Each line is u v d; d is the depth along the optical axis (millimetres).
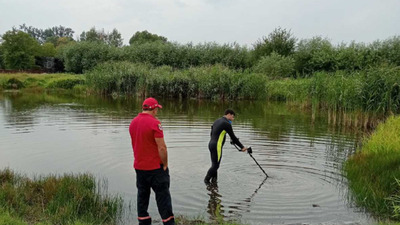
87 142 11719
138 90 31750
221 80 29703
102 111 20000
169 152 10641
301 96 23062
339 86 16719
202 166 9352
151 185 5520
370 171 8336
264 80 29688
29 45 56625
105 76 32438
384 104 15039
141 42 61688
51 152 10414
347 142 12422
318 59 42188
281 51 44719
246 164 9609
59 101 25578
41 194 6754
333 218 6422
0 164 9172
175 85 31203
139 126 5418
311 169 9242
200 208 6789
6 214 5559
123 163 9422
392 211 6727
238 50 47969
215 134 8266
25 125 14883
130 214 6391
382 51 41125
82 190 6805
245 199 7258
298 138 13062
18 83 37000
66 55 50750
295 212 6664
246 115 19594
